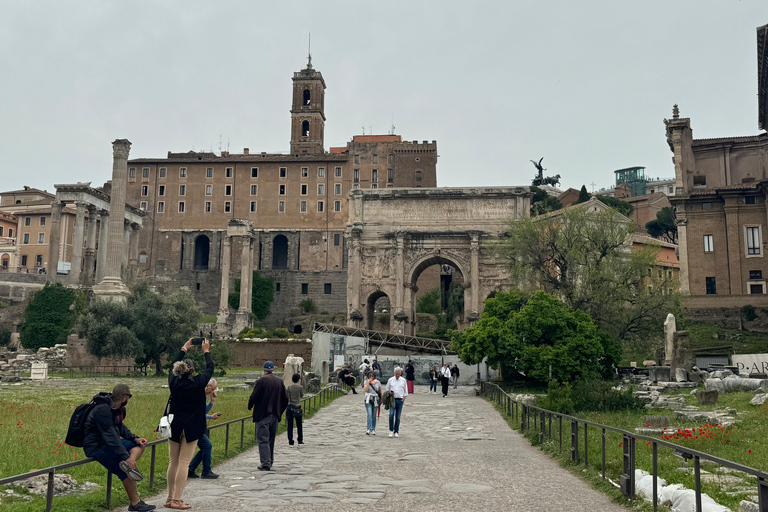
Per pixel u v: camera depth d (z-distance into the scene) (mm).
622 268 55281
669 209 133750
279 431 24688
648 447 18609
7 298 111000
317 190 140750
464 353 46969
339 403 37656
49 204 146500
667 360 48656
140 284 73312
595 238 56688
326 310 134750
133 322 64875
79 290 89438
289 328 129125
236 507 12258
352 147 141625
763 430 21672
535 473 15992
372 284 78000
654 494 11688
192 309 67438
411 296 78000
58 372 66938
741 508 11070
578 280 57375
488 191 77312
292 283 137000
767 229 73812
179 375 12672
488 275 76312
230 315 124000
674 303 54375
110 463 11047
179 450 12391
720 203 77062
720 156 80312
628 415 27781
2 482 8945
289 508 12164
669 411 29594
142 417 27141
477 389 46688
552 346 43406
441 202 78312
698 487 10367
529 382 46562
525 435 23297
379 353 65688
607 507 12305
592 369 43094
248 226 121812
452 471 16297
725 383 37156
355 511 11930
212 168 142625
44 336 85562
